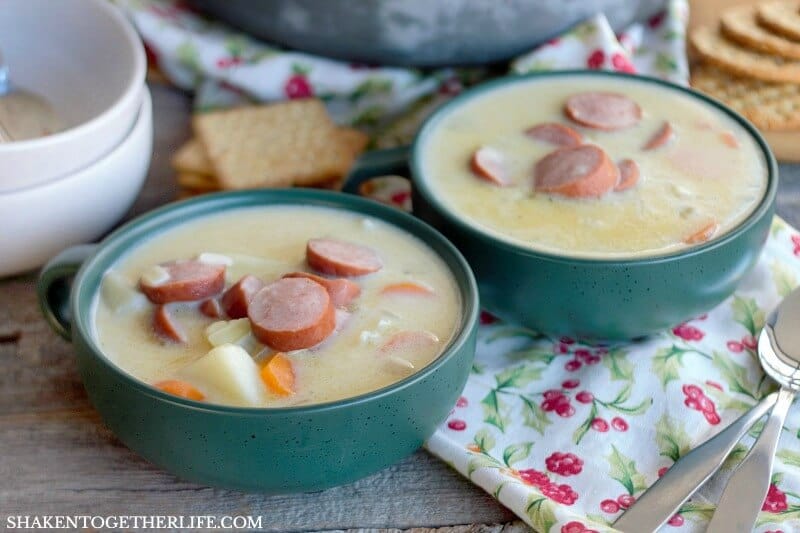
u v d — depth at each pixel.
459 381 0.62
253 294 0.62
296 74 0.81
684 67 0.83
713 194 0.68
